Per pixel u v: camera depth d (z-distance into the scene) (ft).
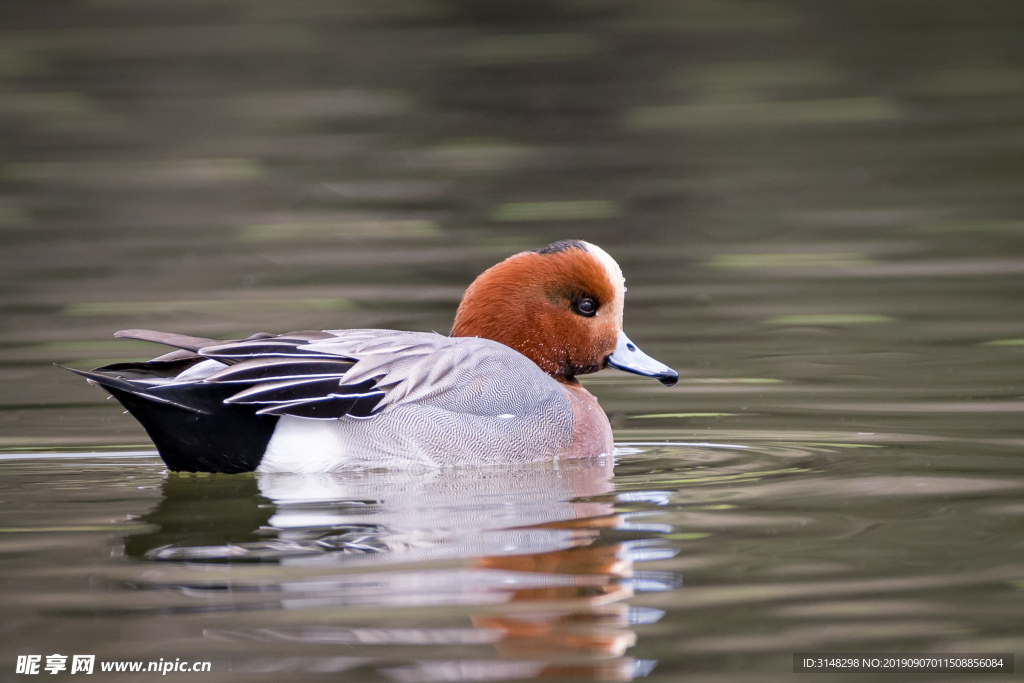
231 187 80.43
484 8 122.72
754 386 43.78
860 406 40.50
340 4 125.70
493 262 62.39
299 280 59.98
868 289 57.11
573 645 21.63
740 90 102.73
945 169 80.69
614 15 120.47
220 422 32.73
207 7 126.11
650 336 50.96
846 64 108.99
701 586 24.09
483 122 96.68
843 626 22.31
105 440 37.40
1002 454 34.17
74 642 21.79
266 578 24.54
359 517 28.78
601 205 74.28
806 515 28.60
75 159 87.56
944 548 26.16
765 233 68.28
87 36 119.14
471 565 25.22
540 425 35.12
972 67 106.83
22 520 28.81
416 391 33.88
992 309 53.11
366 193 78.69
